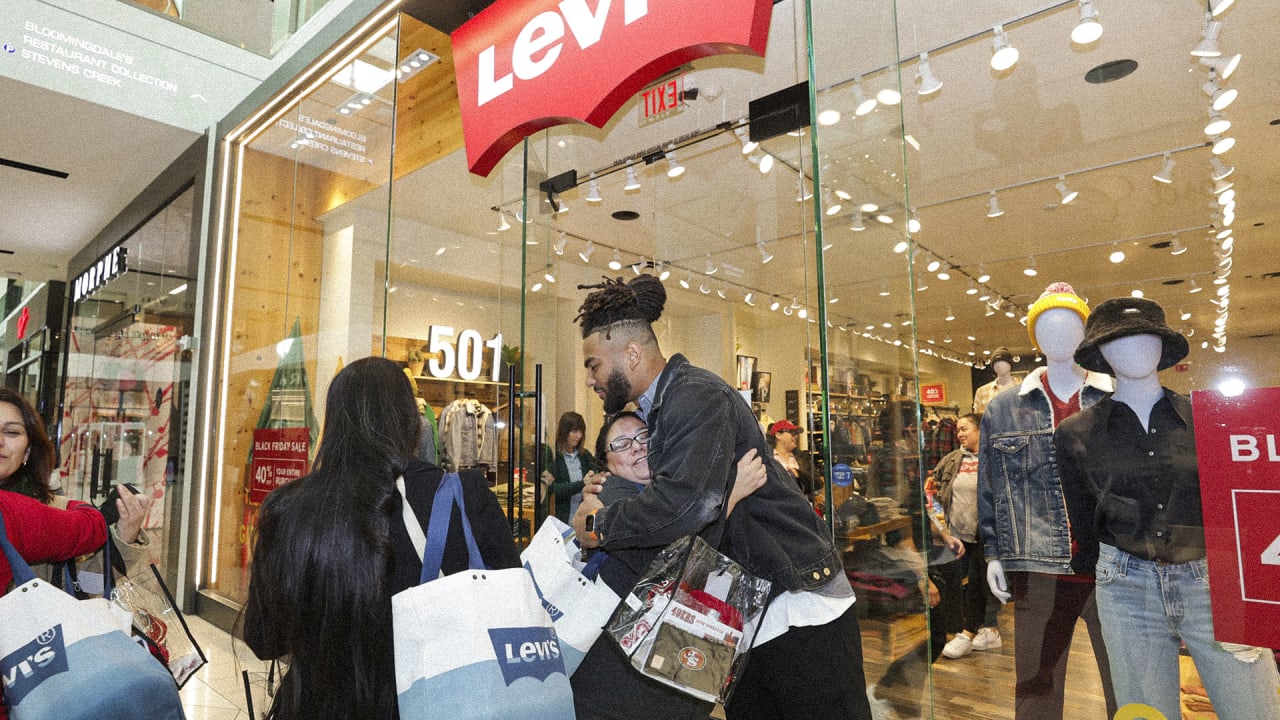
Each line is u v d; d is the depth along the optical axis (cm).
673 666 137
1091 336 176
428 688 100
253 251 483
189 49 497
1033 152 288
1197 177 234
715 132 336
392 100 337
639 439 181
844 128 192
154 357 556
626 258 572
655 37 207
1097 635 172
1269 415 149
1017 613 187
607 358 166
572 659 136
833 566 154
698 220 484
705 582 142
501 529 121
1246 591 149
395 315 447
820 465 341
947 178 302
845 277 188
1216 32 231
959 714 198
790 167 394
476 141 266
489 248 471
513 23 255
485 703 100
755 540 152
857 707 151
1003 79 287
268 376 471
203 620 464
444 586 106
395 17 321
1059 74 274
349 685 102
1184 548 158
